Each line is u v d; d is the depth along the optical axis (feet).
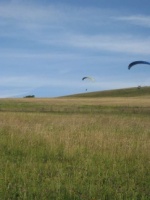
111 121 95.14
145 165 38.42
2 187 29.45
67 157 42.45
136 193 28.76
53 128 71.36
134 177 33.96
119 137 57.62
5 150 47.03
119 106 227.40
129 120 105.60
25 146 48.47
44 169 36.58
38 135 56.70
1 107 207.62
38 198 27.66
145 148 46.98
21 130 63.26
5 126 70.38
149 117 139.54
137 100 304.30
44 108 201.77
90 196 28.17
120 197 27.66
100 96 500.74
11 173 34.24
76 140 52.19
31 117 104.58
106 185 31.09
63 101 285.84
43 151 45.21
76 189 29.66
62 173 34.09
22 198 27.63
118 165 38.01
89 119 100.32
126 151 44.52
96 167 36.88
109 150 45.47
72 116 121.29
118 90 531.50
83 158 41.42
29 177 32.99
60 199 27.50
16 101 280.31
